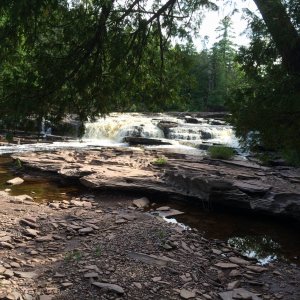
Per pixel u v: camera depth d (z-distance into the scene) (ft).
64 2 16.75
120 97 21.68
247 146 17.28
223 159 61.72
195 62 22.54
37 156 61.21
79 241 28.96
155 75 22.36
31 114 17.19
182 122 107.76
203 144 81.41
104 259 25.05
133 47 19.97
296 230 36.04
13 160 59.47
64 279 22.08
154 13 19.45
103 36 18.06
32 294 20.35
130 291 21.08
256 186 41.91
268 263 28.12
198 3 18.81
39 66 16.96
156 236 30.27
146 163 56.70
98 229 31.86
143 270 23.79
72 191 46.16
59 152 66.03
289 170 52.90
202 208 41.37
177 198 42.93
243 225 36.99
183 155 64.28
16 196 41.19
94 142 89.20
